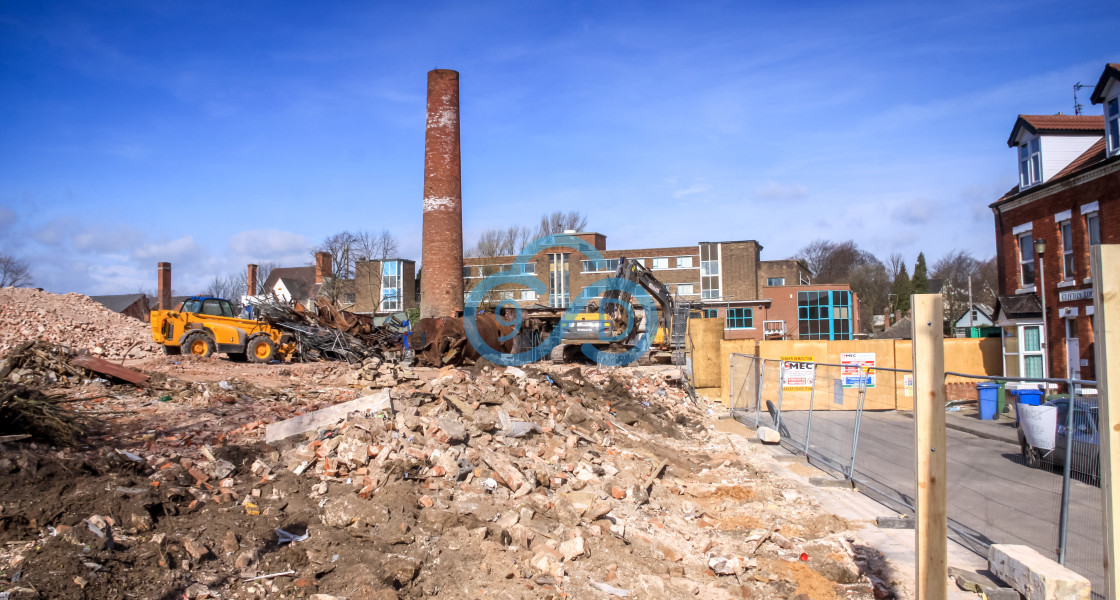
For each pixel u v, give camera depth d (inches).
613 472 382.3
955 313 2795.3
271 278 2989.7
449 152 1304.1
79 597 180.4
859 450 439.2
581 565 255.3
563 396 563.2
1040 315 883.4
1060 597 219.3
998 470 345.1
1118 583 151.3
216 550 219.9
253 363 859.4
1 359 504.7
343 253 2701.8
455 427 351.6
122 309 2375.7
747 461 482.6
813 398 499.8
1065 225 861.2
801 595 250.1
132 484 248.1
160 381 482.6
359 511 257.1
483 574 235.3
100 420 363.6
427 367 895.1
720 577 265.1
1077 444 270.2
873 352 810.8
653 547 286.8
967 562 274.8
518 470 325.7
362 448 310.5
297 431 343.9
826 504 370.3
